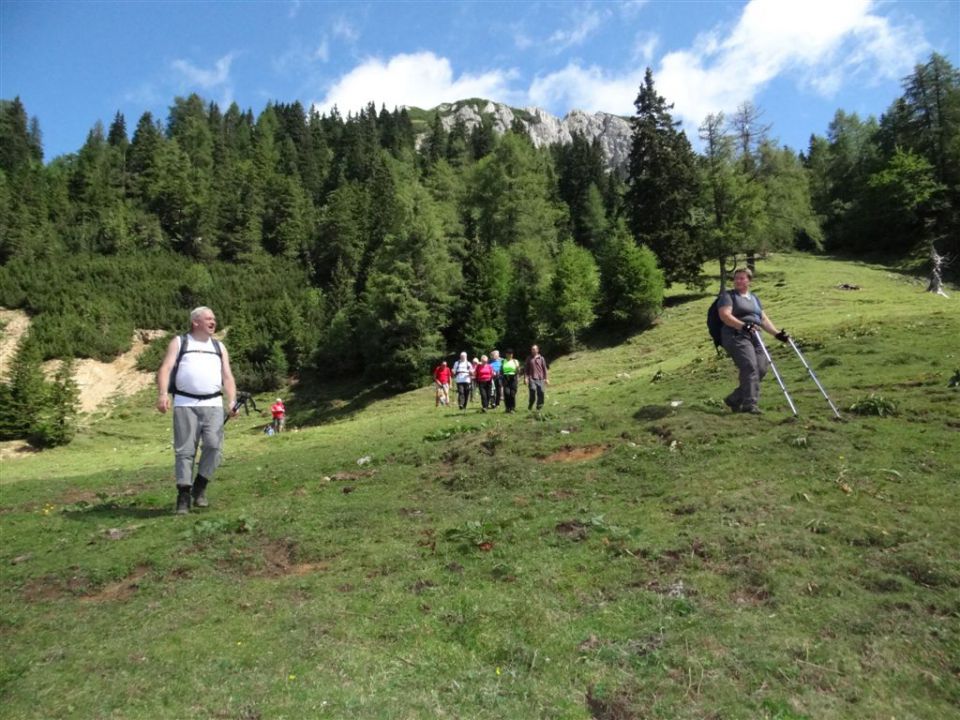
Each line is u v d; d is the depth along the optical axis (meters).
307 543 6.12
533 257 57.06
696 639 3.94
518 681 3.68
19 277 73.69
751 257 61.66
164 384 7.67
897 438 7.36
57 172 115.25
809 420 8.32
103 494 9.87
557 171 118.88
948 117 74.00
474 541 5.77
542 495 7.08
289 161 126.25
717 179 56.75
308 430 26.67
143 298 72.69
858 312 34.66
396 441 13.23
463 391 24.22
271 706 3.47
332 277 82.44
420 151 154.25
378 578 5.21
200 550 6.08
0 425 43.84
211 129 150.50
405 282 47.81
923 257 65.31
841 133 97.69
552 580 4.89
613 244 50.44
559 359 45.97
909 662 3.63
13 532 7.29
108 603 5.09
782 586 4.46
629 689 3.55
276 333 60.97
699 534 5.38
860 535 5.10
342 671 3.80
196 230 92.88
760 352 9.38
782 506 5.80
